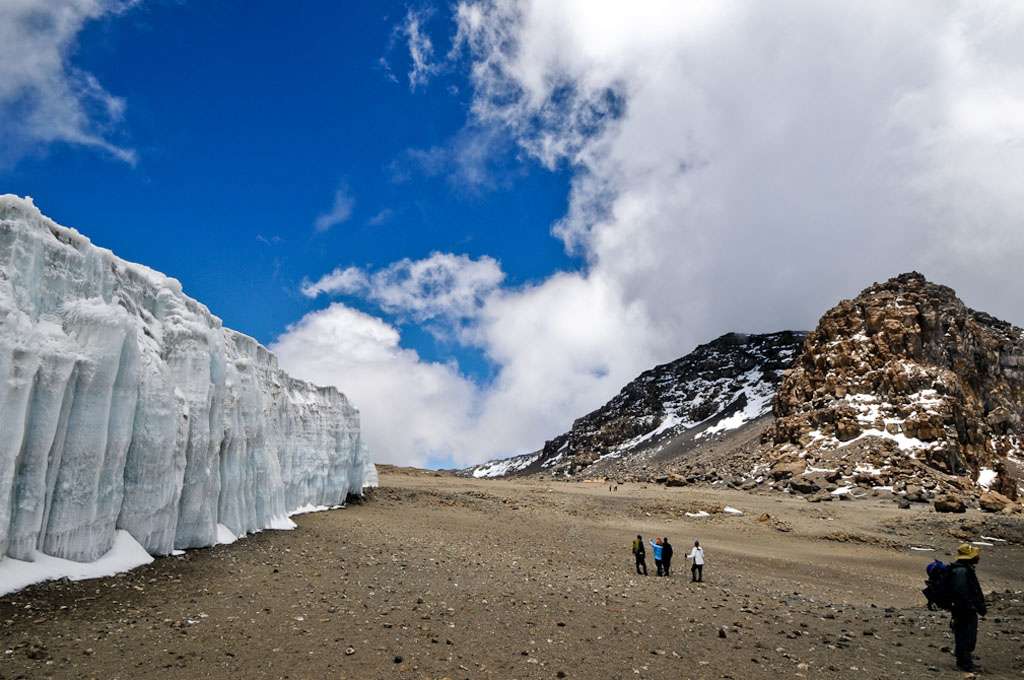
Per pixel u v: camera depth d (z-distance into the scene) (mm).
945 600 13125
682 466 142125
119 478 16906
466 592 18250
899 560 43438
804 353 123188
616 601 19109
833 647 14703
